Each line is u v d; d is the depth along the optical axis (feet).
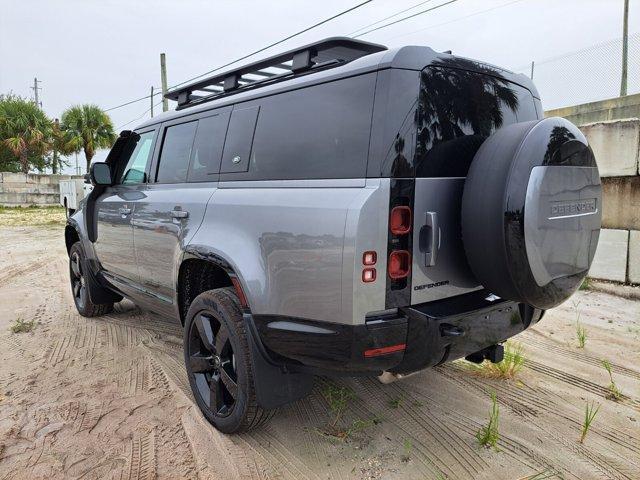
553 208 7.48
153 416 10.05
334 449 8.81
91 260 15.94
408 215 7.27
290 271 7.74
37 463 8.49
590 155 8.28
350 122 7.60
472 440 8.99
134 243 12.75
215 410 9.48
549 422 9.58
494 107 8.86
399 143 7.21
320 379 11.53
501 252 7.26
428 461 8.39
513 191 7.14
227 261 8.77
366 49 9.05
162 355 13.37
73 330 15.78
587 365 12.18
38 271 26.35
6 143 87.76
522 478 7.89
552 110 32.94
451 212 7.90
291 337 7.79
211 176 10.37
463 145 8.16
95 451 8.84
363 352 7.14
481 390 10.94
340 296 7.09
